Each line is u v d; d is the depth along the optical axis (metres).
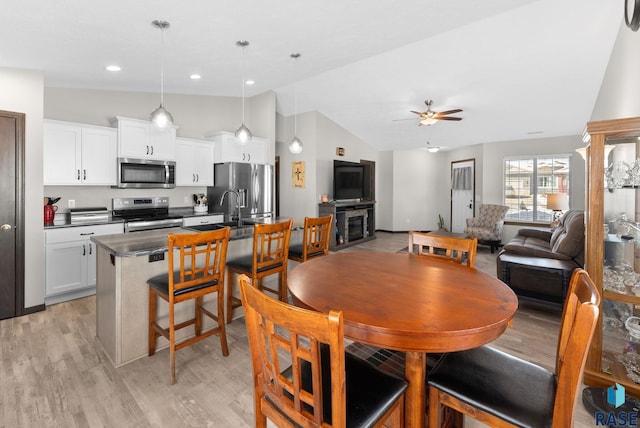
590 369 2.03
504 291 1.50
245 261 2.91
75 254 3.52
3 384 2.03
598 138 1.97
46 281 3.32
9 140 3.05
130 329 2.30
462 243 2.09
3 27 2.37
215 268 2.34
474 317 1.21
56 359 2.32
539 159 6.80
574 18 3.07
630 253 2.02
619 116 3.21
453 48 3.71
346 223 6.78
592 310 0.94
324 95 5.41
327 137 6.61
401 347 1.14
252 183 5.15
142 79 3.88
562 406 1.00
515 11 2.98
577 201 6.38
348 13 2.54
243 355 2.40
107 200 4.32
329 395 1.14
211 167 5.15
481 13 2.71
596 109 4.74
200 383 2.07
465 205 8.22
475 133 6.76
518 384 1.25
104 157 3.96
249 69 3.74
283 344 1.03
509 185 7.18
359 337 1.20
